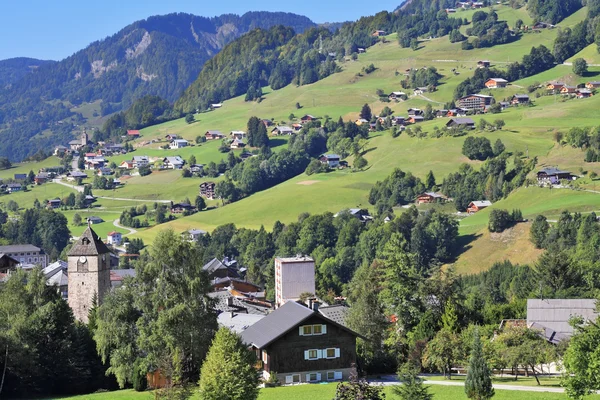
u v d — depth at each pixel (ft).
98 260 610.24
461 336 440.45
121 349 428.15
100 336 433.07
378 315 481.87
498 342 430.61
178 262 434.71
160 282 431.43
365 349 462.19
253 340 431.84
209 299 440.04
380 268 539.29
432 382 410.11
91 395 408.05
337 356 426.92
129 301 437.58
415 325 501.97
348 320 486.79
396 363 464.65
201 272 439.22
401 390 323.57
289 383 419.54
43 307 437.17
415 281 519.60
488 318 553.23
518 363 415.03
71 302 613.11
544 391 374.22
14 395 422.00
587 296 640.58
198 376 419.33
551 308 504.02
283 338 421.18
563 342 420.77
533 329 453.58
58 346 432.25
